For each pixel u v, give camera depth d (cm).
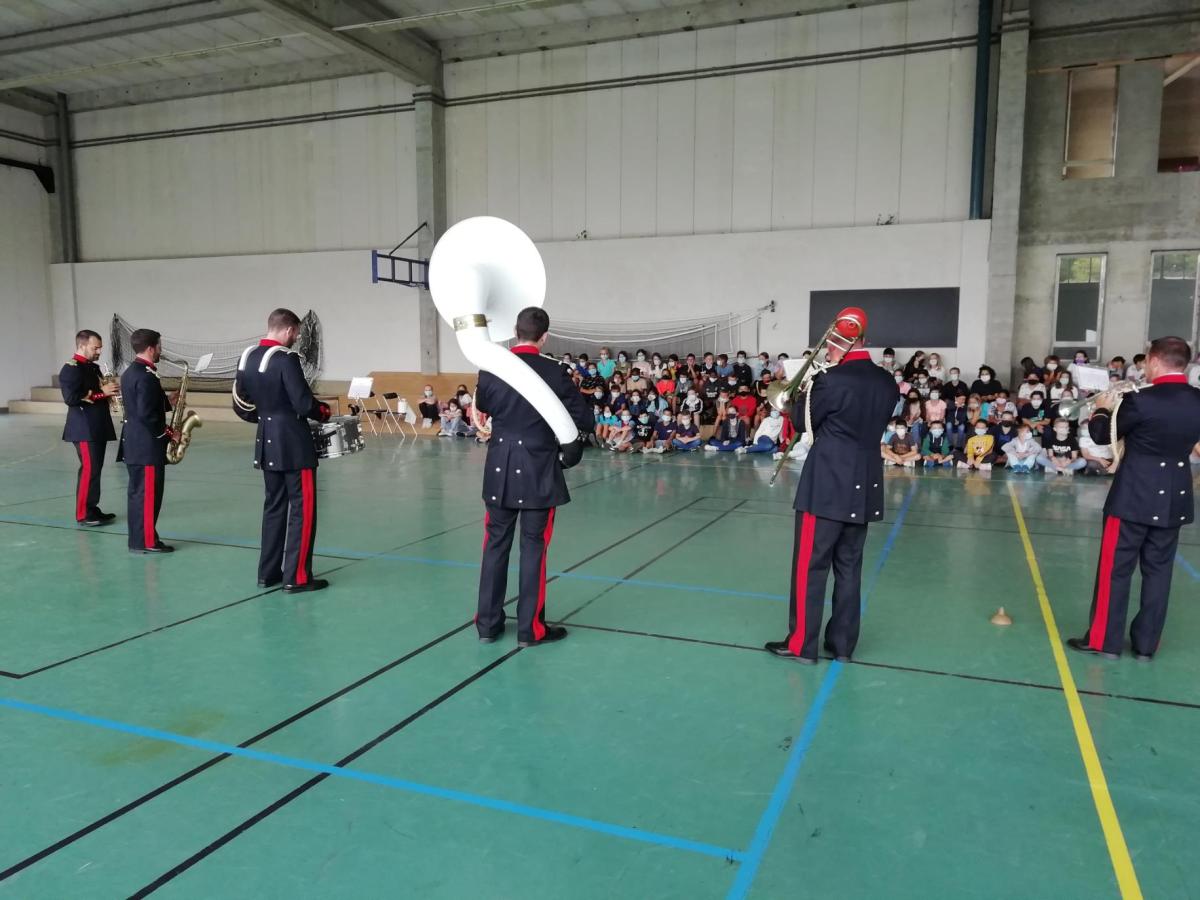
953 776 279
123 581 512
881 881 224
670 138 1491
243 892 219
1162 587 378
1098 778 278
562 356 1504
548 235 1584
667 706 334
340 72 1677
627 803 263
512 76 1573
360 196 1706
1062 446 1009
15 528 666
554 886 222
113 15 1484
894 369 1311
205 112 1817
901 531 673
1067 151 1317
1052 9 1277
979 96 1287
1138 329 1303
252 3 1206
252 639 411
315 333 1764
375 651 396
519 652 395
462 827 249
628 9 1459
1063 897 218
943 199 1348
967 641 411
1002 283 1301
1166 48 1238
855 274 1390
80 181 1959
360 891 220
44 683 357
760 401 1249
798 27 1395
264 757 291
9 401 1928
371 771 282
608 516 727
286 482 488
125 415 575
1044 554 593
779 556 581
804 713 328
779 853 237
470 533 657
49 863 230
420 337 1678
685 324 1501
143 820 252
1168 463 365
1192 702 339
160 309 1897
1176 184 1261
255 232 1808
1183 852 237
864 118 1376
